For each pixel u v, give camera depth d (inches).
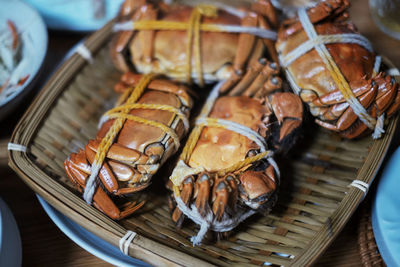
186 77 14.1
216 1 15.7
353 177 13.0
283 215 12.6
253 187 11.7
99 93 14.7
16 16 14.6
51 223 13.0
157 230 12.2
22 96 13.6
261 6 14.0
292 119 12.6
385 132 12.6
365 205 12.7
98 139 12.3
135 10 14.1
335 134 13.7
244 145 12.3
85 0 15.8
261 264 11.6
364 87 12.1
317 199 12.8
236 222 11.9
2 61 14.1
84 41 14.8
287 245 12.0
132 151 11.9
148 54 13.9
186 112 12.7
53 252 12.6
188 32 13.6
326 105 12.6
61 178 12.5
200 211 11.5
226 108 12.9
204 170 12.0
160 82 13.1
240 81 13.4
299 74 12.9
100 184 11.9
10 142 12.5
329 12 13.0
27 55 14.2
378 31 16.1
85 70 14.7
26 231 12.9
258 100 13.0
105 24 15.2
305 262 11.2
